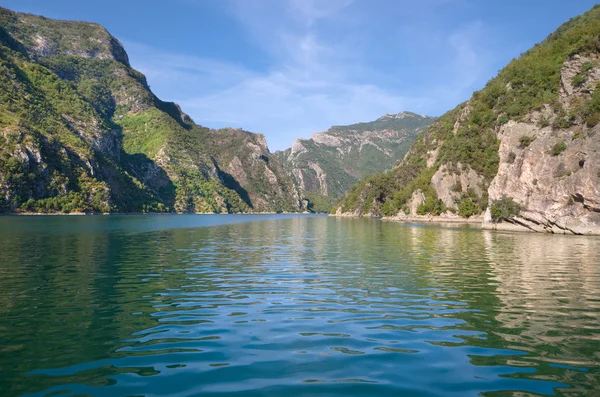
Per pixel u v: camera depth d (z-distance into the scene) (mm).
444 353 11086
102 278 23000
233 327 13555
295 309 16094
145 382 9141
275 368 9953
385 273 25516
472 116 156625
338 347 11547
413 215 151625
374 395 8484
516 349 11430
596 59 88562
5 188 160250
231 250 39500
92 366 10109
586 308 16297
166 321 14266
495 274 25125
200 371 9766
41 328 13375
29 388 8844
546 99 99562
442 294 19062
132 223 98812
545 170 76562
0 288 19922
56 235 55031
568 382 9250
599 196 65375
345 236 61938
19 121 190250
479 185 133375
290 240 53344
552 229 72688
